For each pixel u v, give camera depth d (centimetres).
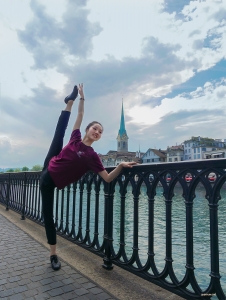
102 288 202
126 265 233
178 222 1177
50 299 183
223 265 605
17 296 187
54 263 245
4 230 398
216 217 153
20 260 264
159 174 201
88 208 309
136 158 9281
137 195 225
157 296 190
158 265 614
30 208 498
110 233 253
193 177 169
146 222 1151
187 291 172
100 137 240
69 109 272
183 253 705
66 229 361
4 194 718
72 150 227
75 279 219
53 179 235
